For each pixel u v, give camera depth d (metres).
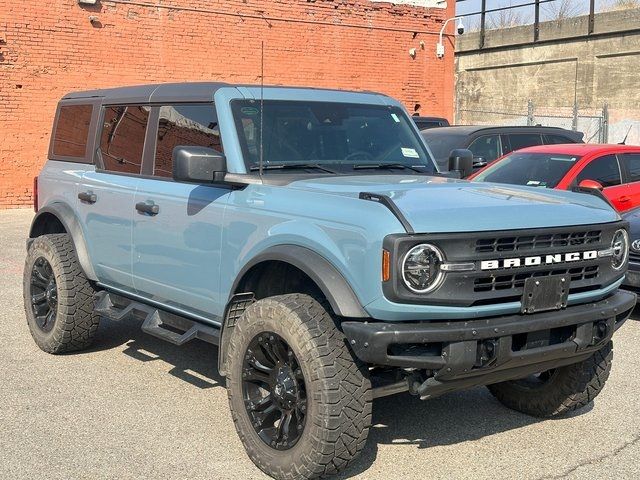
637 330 7.27
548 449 4.53
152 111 5.55
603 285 4.29
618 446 4.57
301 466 3.88
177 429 4.77
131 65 17.11
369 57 20.59
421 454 4.45
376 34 20.61
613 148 9.70
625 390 5.57
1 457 4.34
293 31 19.25
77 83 16.50
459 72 27.80
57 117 6.81
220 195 4.70
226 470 4.19
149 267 5.31
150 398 5.33
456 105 27.94
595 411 5.16
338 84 20.17
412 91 21.47
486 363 3.80
